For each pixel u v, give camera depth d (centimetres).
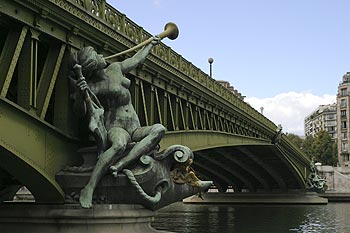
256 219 4956
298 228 4062
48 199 1611
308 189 8406
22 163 1441
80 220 1537
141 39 2178
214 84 3447
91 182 1536
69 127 1647
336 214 5838
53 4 1520
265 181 8050
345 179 11194
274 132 5653
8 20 1438
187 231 3638
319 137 16438
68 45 1650
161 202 1689
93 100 1589
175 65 2700
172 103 2766
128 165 1600
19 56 1501
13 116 1416
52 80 1571
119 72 1702
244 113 4278
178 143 2739
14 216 1595
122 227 1586
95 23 1756
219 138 3625
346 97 17325
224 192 8588
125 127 1664
